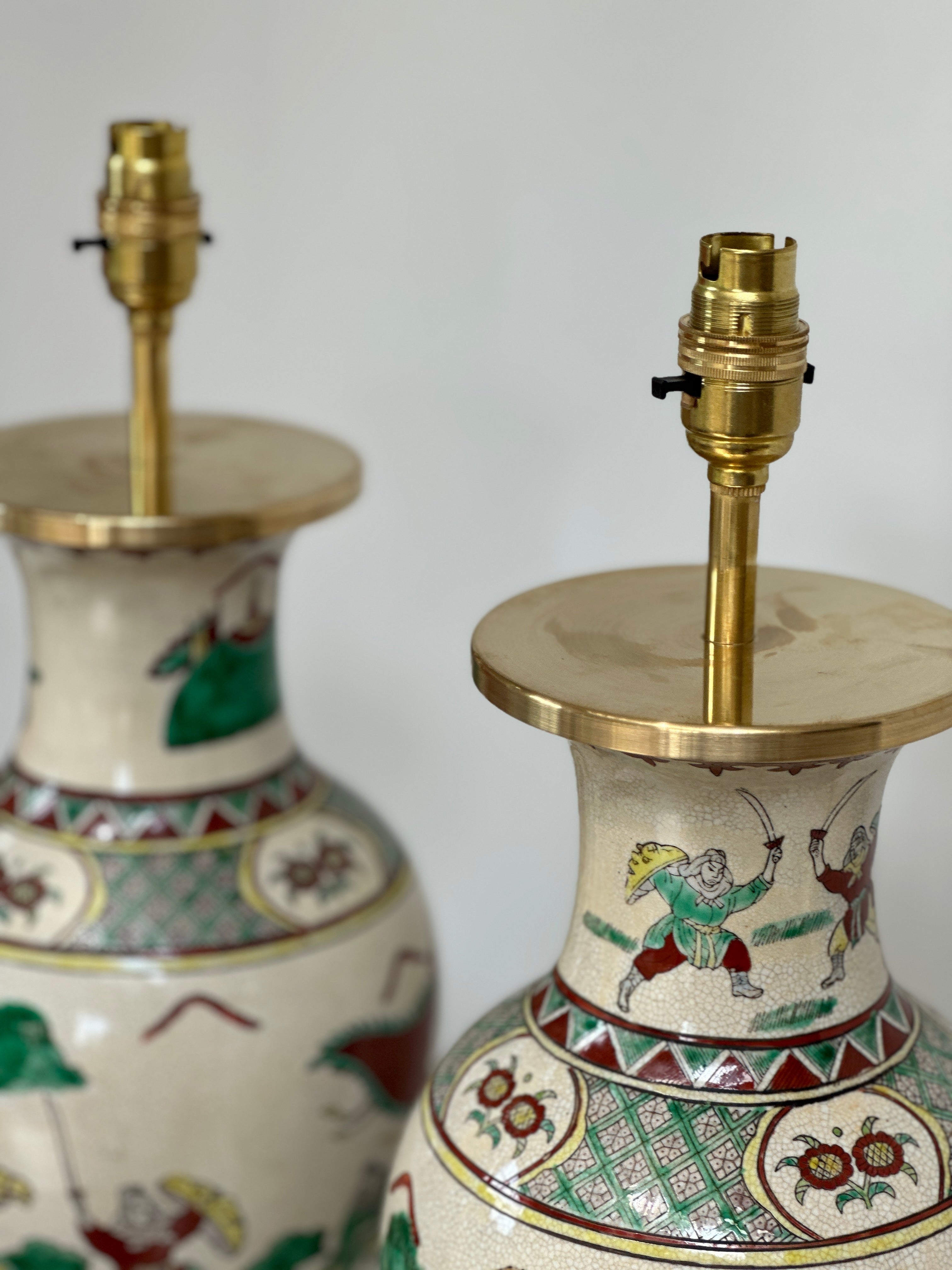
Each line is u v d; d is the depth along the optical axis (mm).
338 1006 816
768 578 658
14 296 1198
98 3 1112
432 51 994
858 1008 592
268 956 800
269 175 1076
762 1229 547
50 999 779
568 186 965
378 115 1024
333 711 1157
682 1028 582
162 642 797
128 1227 798
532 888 1106
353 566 1118
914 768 912
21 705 1303
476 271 1014
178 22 1084
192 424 916
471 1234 584
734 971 576
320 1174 824
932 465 869
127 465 843
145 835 804
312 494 794
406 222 1032
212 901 800
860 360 879
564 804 1079
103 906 792
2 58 1151
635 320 961
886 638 592
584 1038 599
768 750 517
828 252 876
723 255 529
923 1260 550
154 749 810
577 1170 573
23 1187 795
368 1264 892
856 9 841
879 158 850
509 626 607
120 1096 779
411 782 1137
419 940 878
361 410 1082
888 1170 562
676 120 917
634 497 990
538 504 1028
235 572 799
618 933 594
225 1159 797
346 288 1066
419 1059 877
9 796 833
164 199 781
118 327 1173
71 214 1164
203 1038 785
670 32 907
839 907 583
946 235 837
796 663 570
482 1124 606
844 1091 575
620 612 623
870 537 898
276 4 1045
